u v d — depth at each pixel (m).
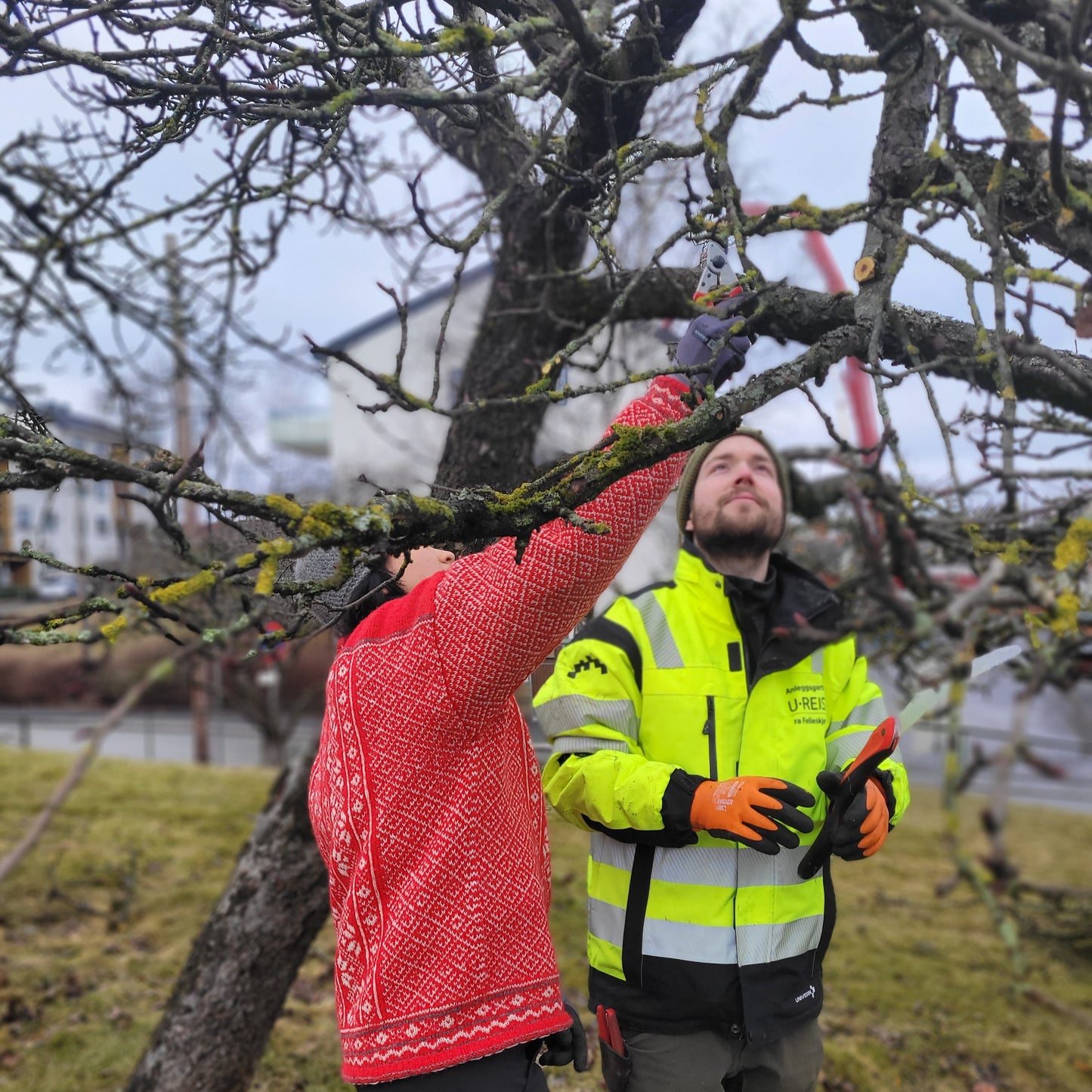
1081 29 1.03
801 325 1.79
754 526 2.08
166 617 1.15
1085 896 1.69
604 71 1.74
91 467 0.99
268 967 2.68
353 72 1.59
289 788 2.76
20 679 16.42
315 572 1.63
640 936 1.96
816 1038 2.03
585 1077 3.12
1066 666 1.46
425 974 1.43
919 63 1.39
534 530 1.23
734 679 2.07
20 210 2.47
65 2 1.62
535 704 2.13
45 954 4.24
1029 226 1.48
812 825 1.71
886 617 0.95
